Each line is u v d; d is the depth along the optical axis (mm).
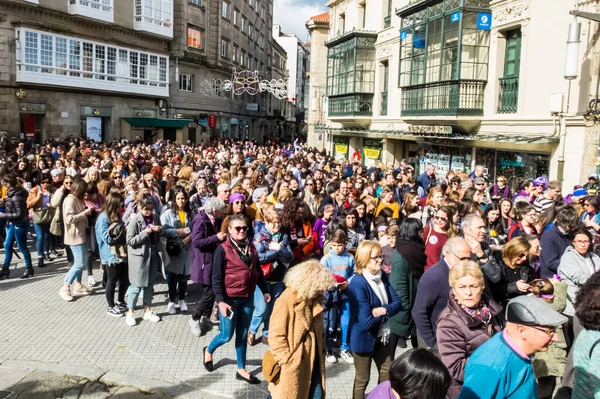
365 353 4488
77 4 28828
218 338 5391
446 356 3469
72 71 28734
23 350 5918
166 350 6059
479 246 5188
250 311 5410
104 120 32906
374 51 24109
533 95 14039
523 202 7188
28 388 5074
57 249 10648
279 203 8219
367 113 24406
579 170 12602
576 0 12430
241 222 5250
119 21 32562
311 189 9688
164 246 7160
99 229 6883
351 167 16516
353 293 4516
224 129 47656
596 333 3189
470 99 16047
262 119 63375
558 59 13164
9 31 25688
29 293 7902
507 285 4840
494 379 2762
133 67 33375
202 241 6172
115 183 9820
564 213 5855
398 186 11586
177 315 7234
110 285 6984
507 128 15023
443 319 3562
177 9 38094
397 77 21844
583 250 5262
